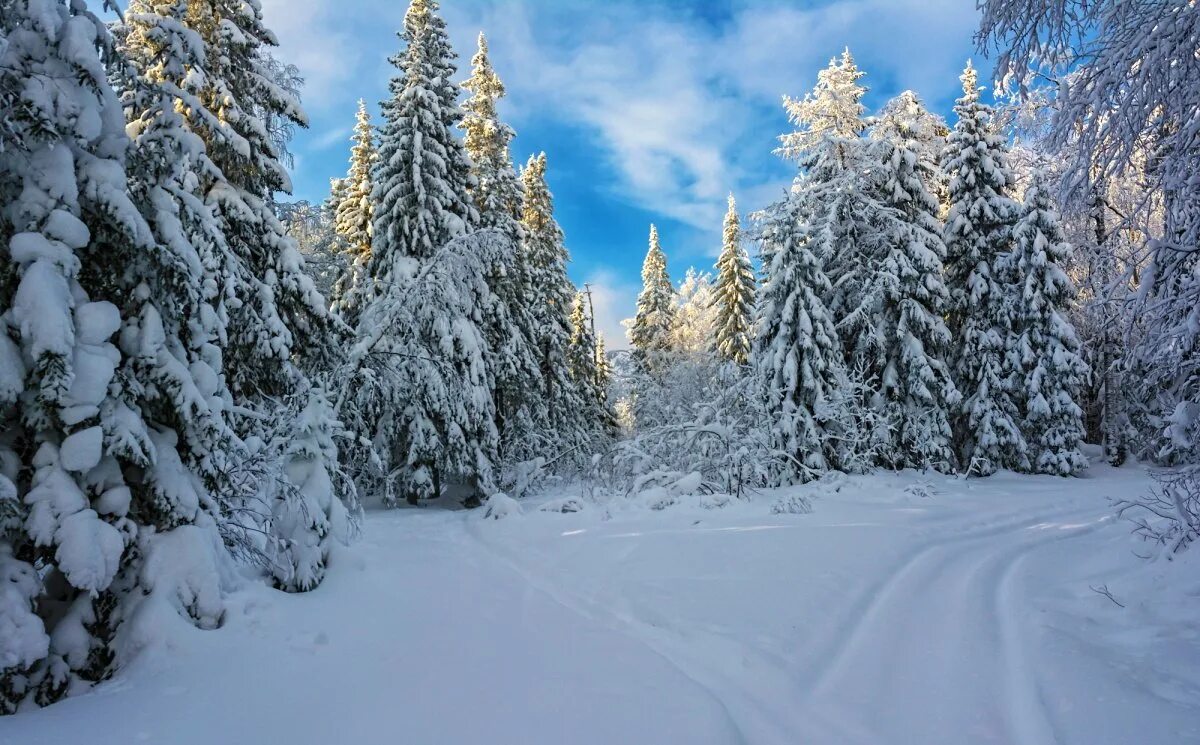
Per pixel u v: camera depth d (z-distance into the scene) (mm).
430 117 17859
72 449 4781
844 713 4336
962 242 23125
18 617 4270
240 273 10797
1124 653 5047
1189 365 6418
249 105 13125
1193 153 5629
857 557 8531
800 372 17562
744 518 11703
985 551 9234
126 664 4828
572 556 9227
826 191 21562
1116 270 6844
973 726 4062
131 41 10945
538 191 28094
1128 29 5605
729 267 32562
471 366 16969
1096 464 24359
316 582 7023
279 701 4215
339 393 13867
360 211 21016
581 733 3785
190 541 5477
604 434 32281
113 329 5121
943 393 20250
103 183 5148
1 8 4867
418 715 4020
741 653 5352
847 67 22828
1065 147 6777
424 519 14211
